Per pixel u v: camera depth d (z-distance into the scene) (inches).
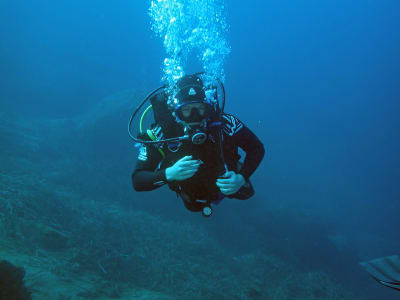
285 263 436.1
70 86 1194.0
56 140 598.5
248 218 548.7
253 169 81.7
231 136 81.7
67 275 179.9
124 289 208.8
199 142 74.0
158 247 318.3
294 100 3294.8
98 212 343.0
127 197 467.2
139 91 681.6
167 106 81.7
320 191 1133.1
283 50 3772.1
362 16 3870.6
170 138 80.1
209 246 382.9
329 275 434.6
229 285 288.7
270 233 520.7
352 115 3331.7
